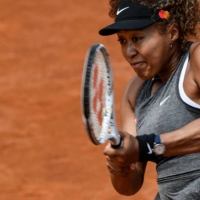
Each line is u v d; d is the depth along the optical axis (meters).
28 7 80.44
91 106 11.12
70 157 39.81
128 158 11.88
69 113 47.56
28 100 50.75
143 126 13.48
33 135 43.56
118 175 13.27
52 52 64.31
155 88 13.79
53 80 55.66
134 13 12.70
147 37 12.66
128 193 14.92
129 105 14.91
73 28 72.00
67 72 58.03
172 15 12.89
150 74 12.93
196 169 12.98
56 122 45.91
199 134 11.84
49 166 38.62
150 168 37.16
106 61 12.42
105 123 12.08
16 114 47.69
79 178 36.81
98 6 80.12
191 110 12.63
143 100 13.90
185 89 12.66
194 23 13.52
